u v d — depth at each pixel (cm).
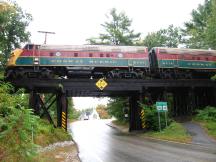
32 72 3162
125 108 5134
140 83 3350
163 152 1644
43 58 3191
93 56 3347
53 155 1620
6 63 3156
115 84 3266
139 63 3453
